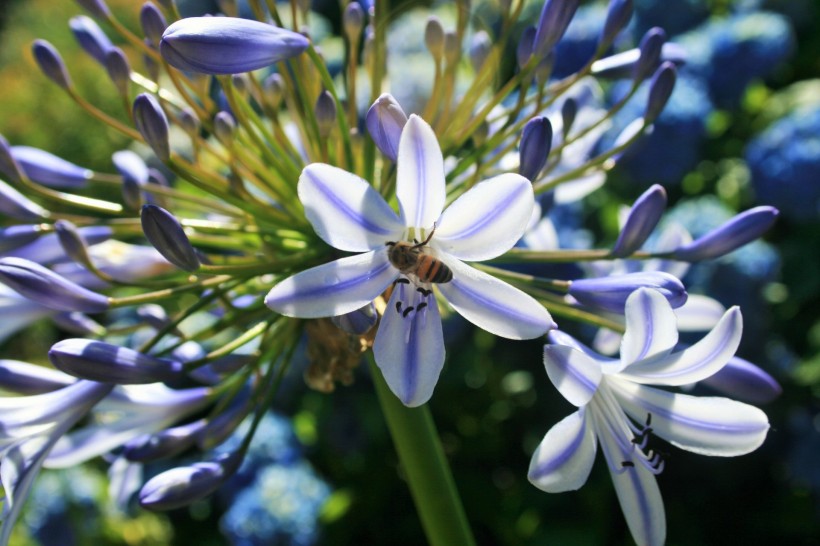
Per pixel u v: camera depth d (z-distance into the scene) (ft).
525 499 1.60
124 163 0.99
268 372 0.90
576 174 0.93
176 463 1.66
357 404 1.61
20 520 1.63
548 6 0.86
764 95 1.60
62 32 2.06
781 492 1.57
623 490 0.82
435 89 0.94
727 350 0.78
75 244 0.83
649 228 0.86
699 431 0.82
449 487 0.96
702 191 1.56
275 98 0.92
